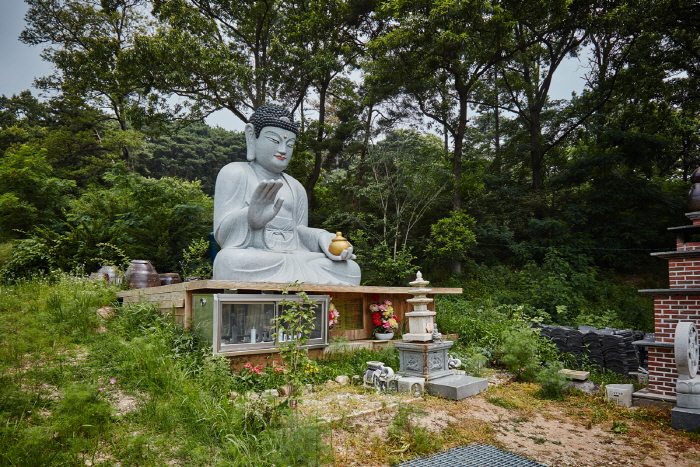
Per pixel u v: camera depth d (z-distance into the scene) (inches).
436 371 247.0
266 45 741.9
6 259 408.8
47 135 938.1
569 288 524.1
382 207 663.1
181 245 535.8
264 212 300.0
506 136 935.7
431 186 644.7
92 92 893.2
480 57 671.8
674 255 237.8
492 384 255.4
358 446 160.2
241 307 241.6
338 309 317.4
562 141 863.7
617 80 767.1
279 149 333.7
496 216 758.5
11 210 528.1
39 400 161.0
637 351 305.1
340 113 701.9
